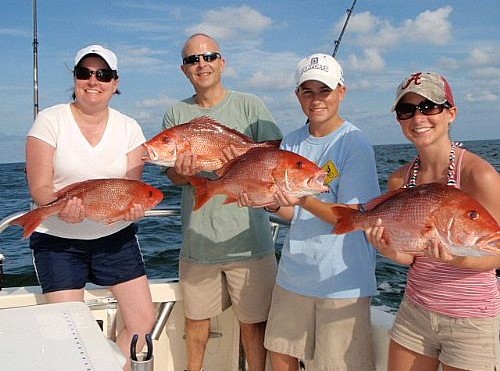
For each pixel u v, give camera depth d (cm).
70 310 192
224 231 345
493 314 223
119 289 320
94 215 291
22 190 1972
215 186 294
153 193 301
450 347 229
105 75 299
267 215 360
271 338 308
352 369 285
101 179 294
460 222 210
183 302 360
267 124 361
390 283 656
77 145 303
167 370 367
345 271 285
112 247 314
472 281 224
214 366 378
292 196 273
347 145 290
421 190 224
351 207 252
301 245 297
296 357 302
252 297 349
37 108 423
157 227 1025
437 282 230
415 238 222
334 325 286
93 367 152
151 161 331
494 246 205
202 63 352
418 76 236
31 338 169
